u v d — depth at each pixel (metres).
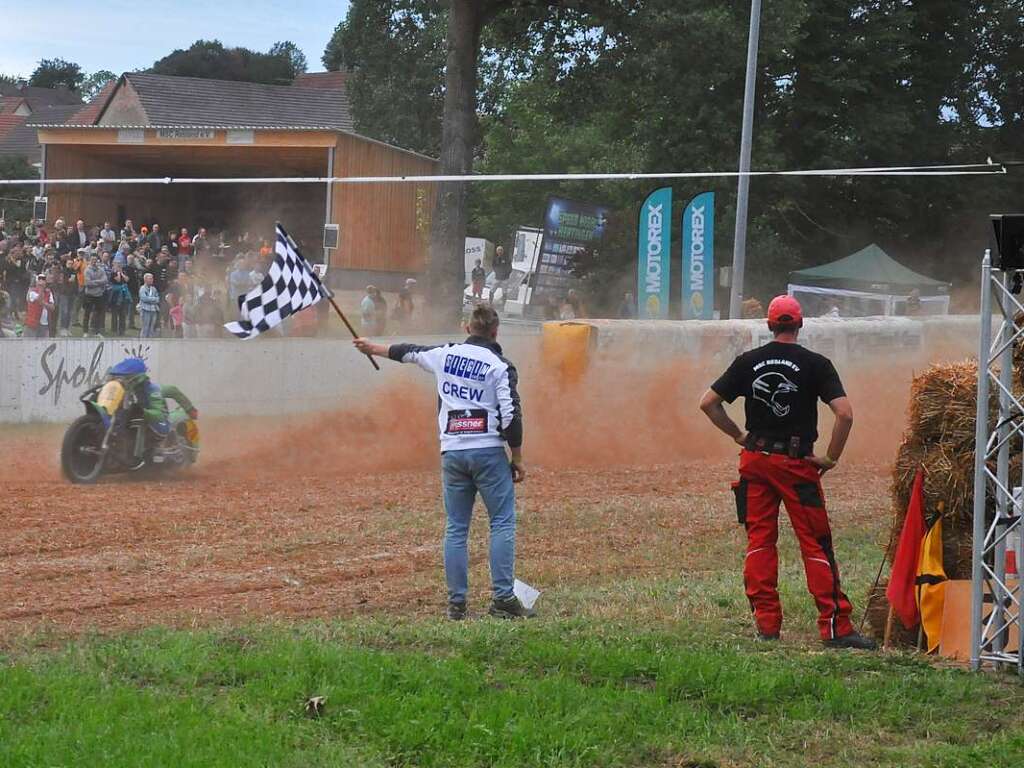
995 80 79.31
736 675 10.01
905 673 10.45
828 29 68.31
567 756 8.27
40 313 38.84
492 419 12.55
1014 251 10.28
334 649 10.41
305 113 81.44
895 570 11.66
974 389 11.51
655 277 37.31
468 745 8.31
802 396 11.41
